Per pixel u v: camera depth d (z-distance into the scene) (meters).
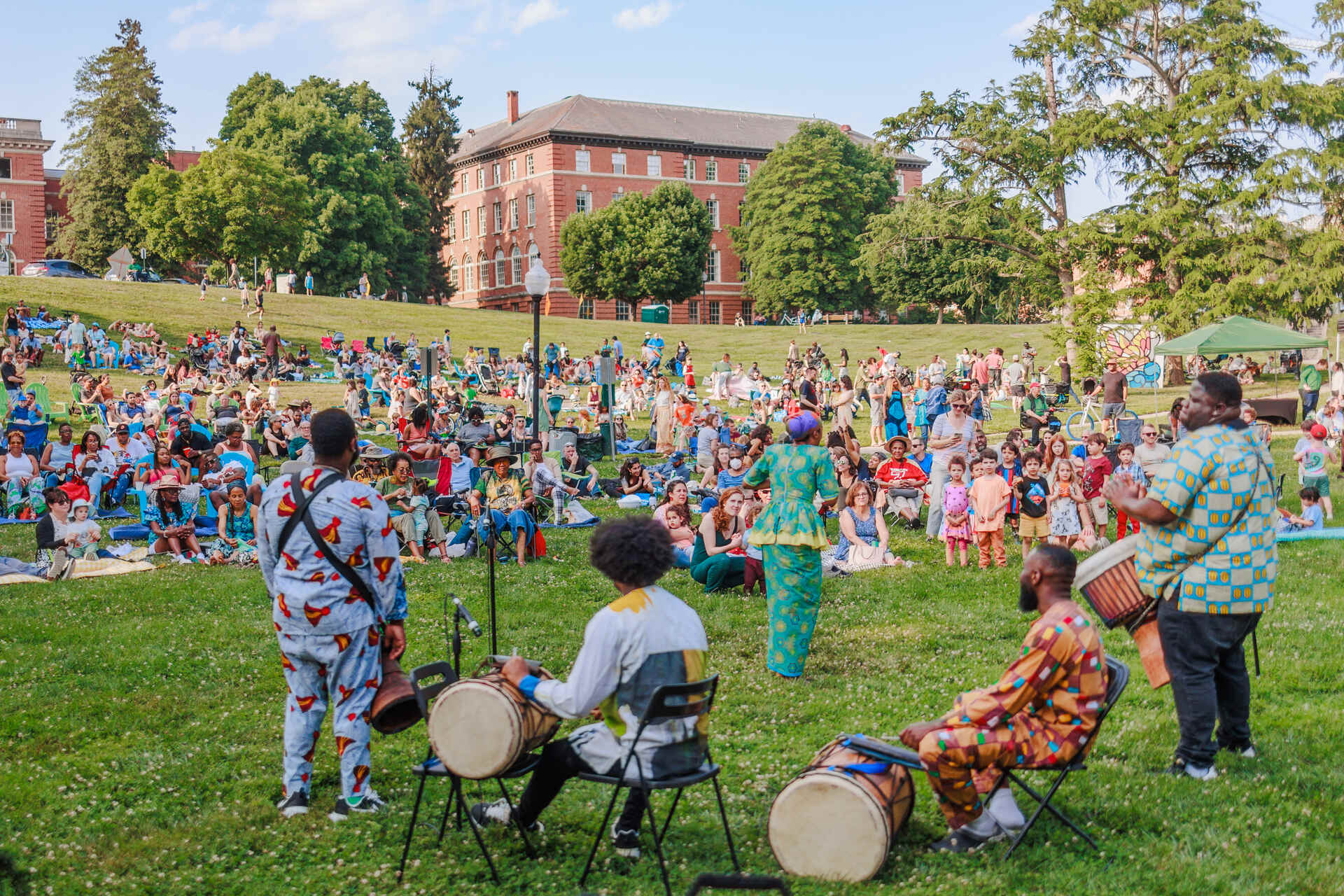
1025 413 25.39
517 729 5.05
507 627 10.13
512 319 66.38
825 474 8.48
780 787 6.24
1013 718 5.26
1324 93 37.66
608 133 92.44
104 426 24.42
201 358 40.28
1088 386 29.41
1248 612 6.02
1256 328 25.45
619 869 5.27
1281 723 7.02
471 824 5.24
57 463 18.02
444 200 100.56
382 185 85.00
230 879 5.29
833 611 10.78
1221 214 38.72
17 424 20.50
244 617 10.54
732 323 97.62
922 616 10.42
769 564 8.51
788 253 83.12
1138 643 6.52
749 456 15.65
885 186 86.12
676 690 4.81
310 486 5.73
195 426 20.19
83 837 5.75
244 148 77.94
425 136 100.69
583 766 5.09
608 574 5.09
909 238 49.09
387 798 6.16
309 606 5.71
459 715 5.14
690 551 13.21
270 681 8.48
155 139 85.12
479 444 20.08
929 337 61.84
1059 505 13.01
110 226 82.25
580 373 44.81
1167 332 37.75
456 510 15.49
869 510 13.30
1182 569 6.10
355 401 31.31
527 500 13.55
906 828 5.62
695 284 85.94
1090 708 5.22
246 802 6.15
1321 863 5.13
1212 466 5.91
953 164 47.47
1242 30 39.16
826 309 83.94
